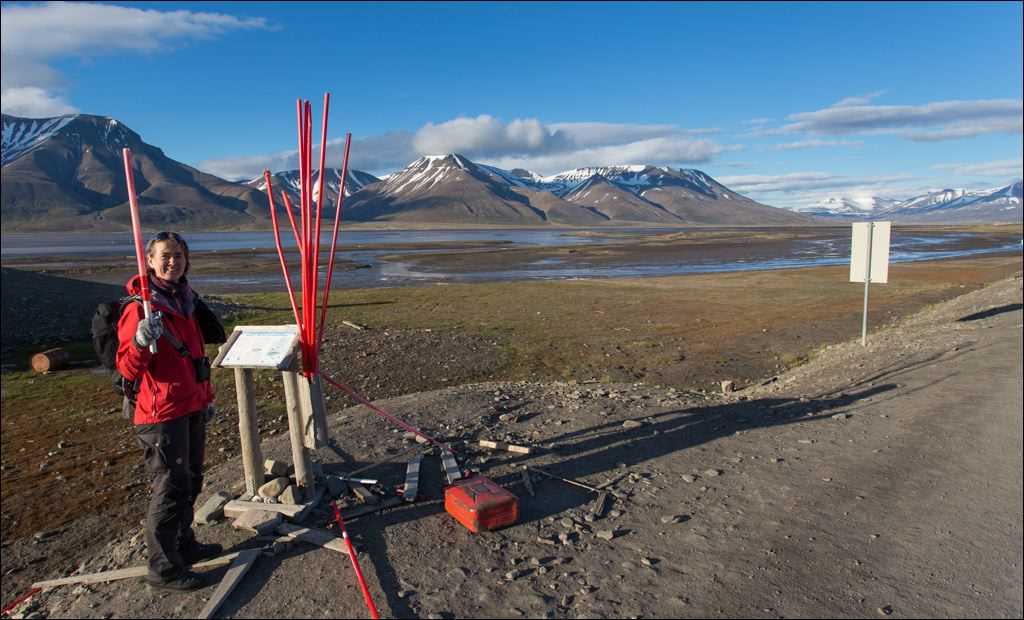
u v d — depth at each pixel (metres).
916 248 76.94
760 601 4.15
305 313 5.05
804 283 34.94
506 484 6.03
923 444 7.10
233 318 23.45
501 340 18.61
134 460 9.12
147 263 4.24
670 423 8.05
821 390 10.40
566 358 16.22
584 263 58.94
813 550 4.80
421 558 4.61
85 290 27.25
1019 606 4.09
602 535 4.97
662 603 4.11
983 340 13.52
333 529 5.01
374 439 7.38
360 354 16.48
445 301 28.28
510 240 129.62
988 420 7.86
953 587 4.33
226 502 5.38
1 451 9.62
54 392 13.40
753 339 18.55
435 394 10.05
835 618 3.99
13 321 20.92
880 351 13.98
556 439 7.40
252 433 5.30
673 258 65.19
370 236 181.75
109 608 4.18
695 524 5.21
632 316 23.41
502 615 3.97
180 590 4.23
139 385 4.10
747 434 7.57
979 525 5.16
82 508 7.50
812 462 6.61
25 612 4.51
